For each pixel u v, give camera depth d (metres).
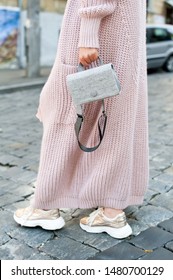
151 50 13.03
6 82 10.33
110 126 2.60
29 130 5.81
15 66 14.33
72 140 2.65
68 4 2.56
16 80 10.72
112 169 2.67
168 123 6.11
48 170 2.72
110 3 2.40
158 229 2.89
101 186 2.71
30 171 4.09
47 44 15.21
